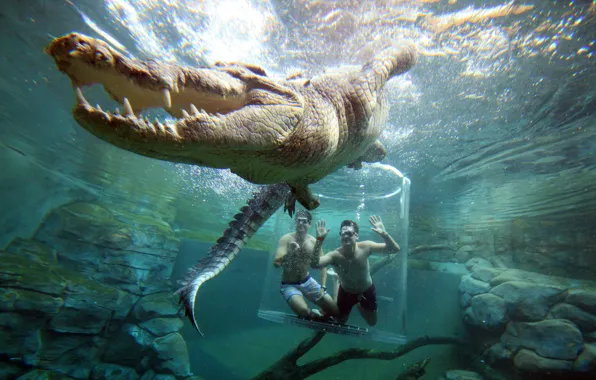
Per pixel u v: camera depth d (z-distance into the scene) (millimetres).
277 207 2105
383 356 4059
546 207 5809
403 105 3020
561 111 2928
